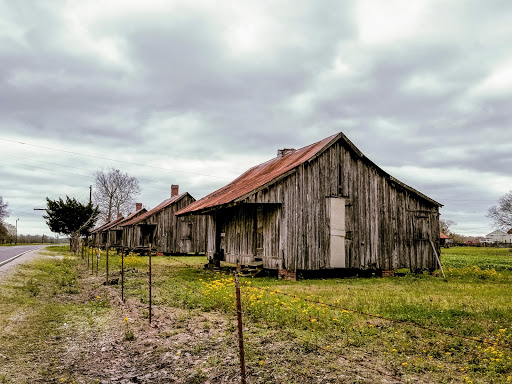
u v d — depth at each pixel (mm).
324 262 17797
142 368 6199
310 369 5676
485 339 7148
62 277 17219
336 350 6473
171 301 11273
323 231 17953
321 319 8328
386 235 19625
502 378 5234
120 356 6781
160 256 34156
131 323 8891
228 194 20656
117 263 25891
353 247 18594
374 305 10016
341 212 18516
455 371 5617
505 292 13156
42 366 6234
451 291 13344
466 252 58281
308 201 17750
